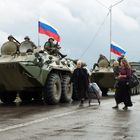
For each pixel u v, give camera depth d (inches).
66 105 665.6
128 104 596.4
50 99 679.1
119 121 442.9
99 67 993.5
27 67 641.6
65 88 732.0
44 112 538.6
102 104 680.4
